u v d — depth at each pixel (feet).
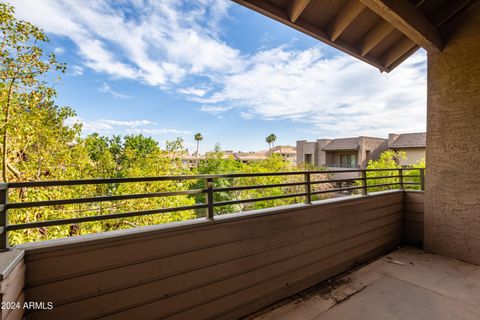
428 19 10.16
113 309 4.85
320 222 8.65
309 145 70.33
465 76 10.03
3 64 15.60
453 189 10.50
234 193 43.32
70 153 21.08
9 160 17.57
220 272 6.28
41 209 17.30
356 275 9.15
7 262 3.54
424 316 6.63
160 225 5.58
